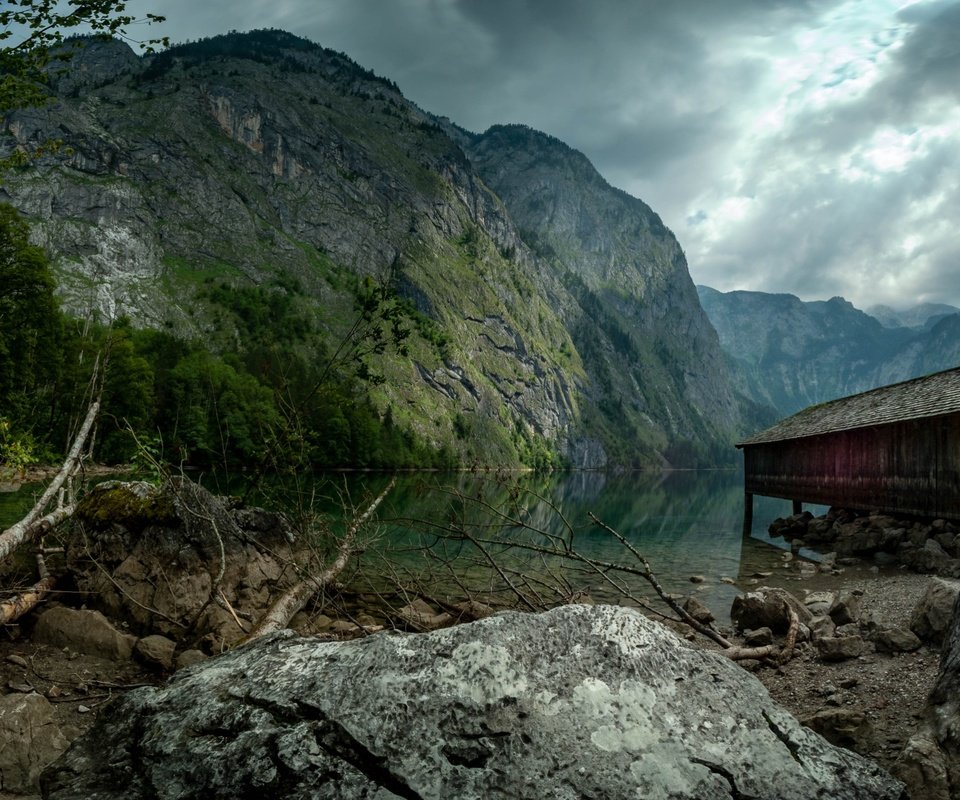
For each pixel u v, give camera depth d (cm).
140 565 888
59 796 268
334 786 252
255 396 7219
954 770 352
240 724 278
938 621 727
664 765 259
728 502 5875
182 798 258
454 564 1519
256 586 945
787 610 957
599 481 13812
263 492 1187
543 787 250
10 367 3597
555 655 294
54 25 1118
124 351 4931
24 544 1047
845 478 2559
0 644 735
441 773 254
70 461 1021
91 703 611
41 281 3862
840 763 275
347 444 7756
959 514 1917
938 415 1972
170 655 737
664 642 313
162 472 1023
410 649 296
